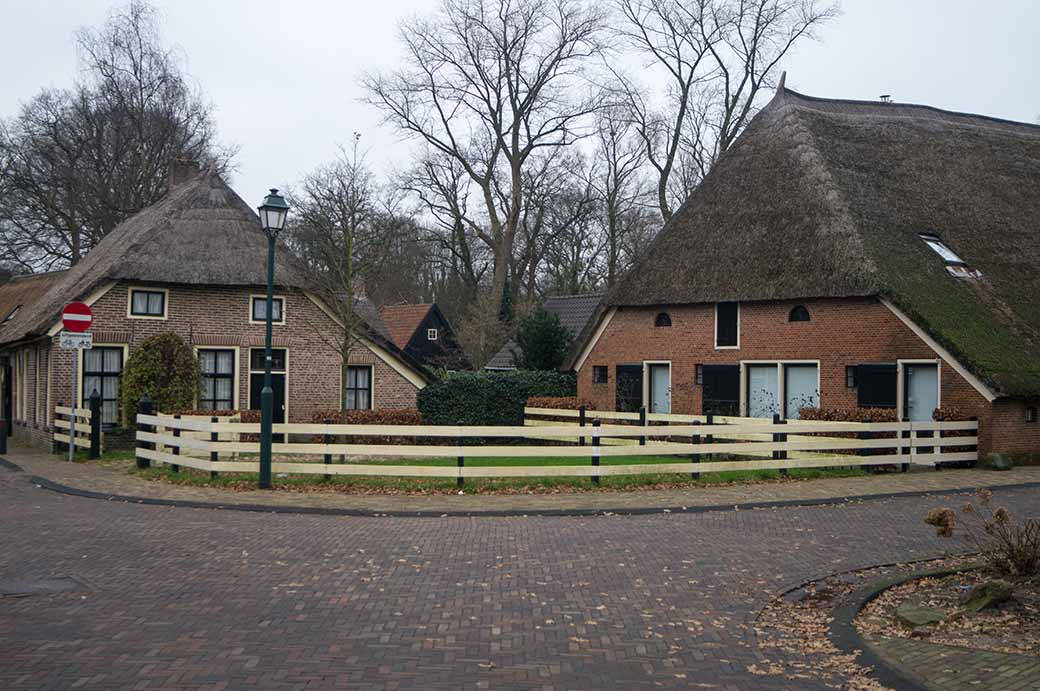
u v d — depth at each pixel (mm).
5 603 7844
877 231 22562
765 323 23656
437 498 14156
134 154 40656
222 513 12820
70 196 40031
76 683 5844
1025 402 19375
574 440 23375
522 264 44906
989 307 21625
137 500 13938
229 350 24094
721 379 24609
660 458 19875
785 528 11688
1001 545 9039
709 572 9242
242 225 25047
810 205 23719
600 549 10305
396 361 26203
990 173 26062
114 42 40125
